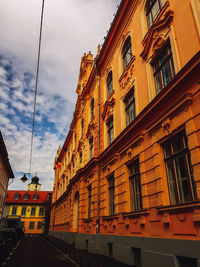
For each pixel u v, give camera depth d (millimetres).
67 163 30875
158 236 7453
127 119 12078
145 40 10320
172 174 7406
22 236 35938
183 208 6312
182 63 7523
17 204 54219
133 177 10219
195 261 5902
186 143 6969
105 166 13602
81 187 17922
